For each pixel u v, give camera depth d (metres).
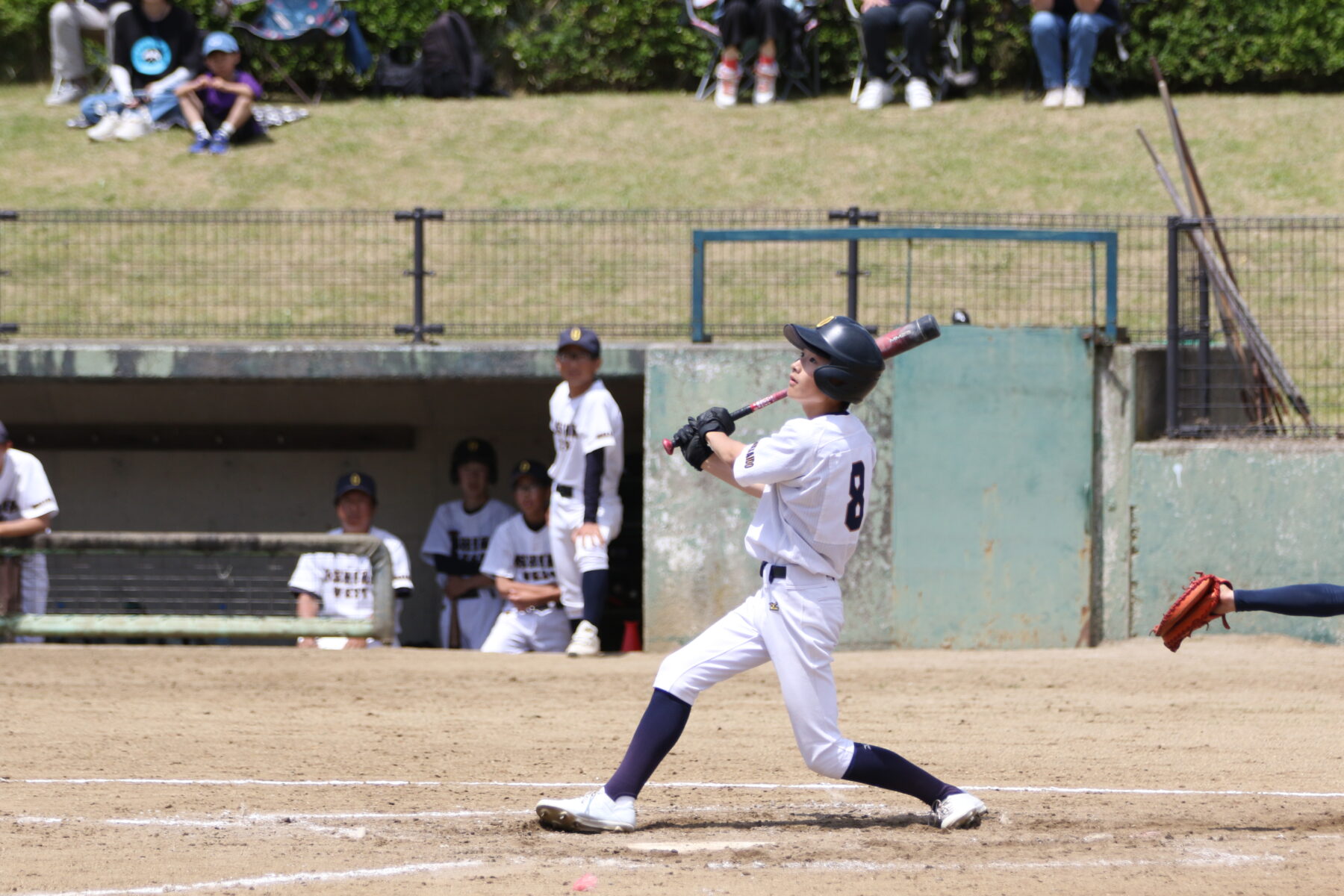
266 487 43.16
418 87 65.81
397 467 43.09
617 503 33.78
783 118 61.53
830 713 16.23
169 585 42.66
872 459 15.98
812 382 15.85
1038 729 25.05
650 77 66.81
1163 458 34.94
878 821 17.61
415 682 29.58
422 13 66.50
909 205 51.94
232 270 47.09
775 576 15.97
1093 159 55.38
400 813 18.11
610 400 33.03
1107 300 35.56
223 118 59.34
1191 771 21.50
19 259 47.59
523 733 24.55
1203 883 14.12
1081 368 34.66
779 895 13.62
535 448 42.94
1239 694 28.38
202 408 41.69
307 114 62.69
